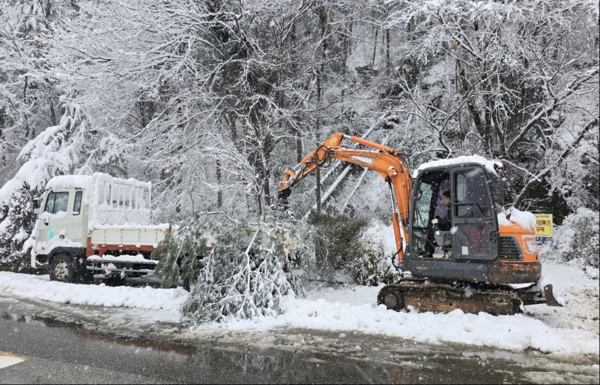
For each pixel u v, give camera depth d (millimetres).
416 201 6492
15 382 3959
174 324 6070
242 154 10891
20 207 11656
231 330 5652
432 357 4570
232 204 13016
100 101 13578
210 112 13188
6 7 18266
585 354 4570
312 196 15844
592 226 9109
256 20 12961
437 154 13539
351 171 17344
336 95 16547
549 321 5812
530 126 9688
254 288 6270
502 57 9703
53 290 8188
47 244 9633
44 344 5152
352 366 4320
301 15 14516
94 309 7094
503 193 6219
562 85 9148
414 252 6383
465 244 5918
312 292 8297
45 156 15453
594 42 9031
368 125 17188
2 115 19891
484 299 5785
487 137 10617
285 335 5395
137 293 7656
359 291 8188
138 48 12859
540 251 9977
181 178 14281
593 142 8875
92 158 16266
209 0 12125
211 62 12594
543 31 9898
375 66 20062
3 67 17484
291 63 13430
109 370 4250
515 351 4734
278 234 7188
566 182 10461
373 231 9102
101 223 9453
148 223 11023
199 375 4102
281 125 13602
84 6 12789
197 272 7820
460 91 11453
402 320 5742
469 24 9992
